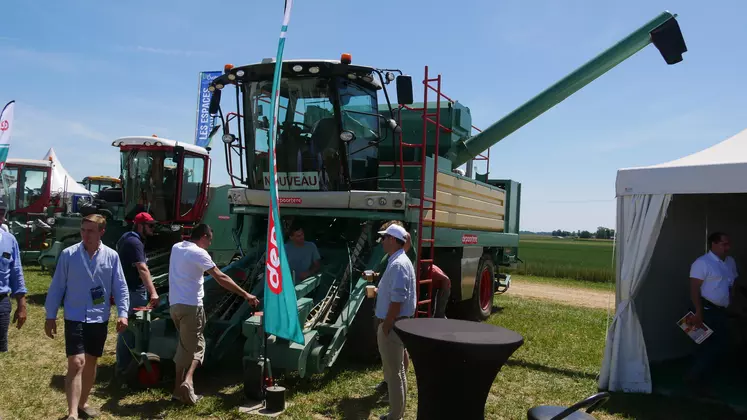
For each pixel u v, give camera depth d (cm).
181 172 1133
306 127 680
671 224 746
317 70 635
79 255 435
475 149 912
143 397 507
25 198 1498
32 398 495
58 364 604
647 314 719
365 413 485
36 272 1367
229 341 588
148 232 589
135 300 558
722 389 594
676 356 747
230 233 1287
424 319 310
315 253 671
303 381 560
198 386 550
